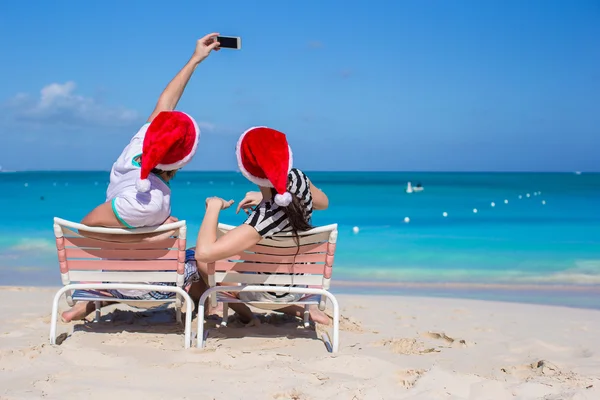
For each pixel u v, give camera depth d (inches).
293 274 154.2
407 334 189.3
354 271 348.2
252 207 159.2
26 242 444.5
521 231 537.3
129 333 165.3
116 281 152.7
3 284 301.0
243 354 144.8
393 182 2212.1
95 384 123.5
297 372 132.6
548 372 145.5
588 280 321.7
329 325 189.6
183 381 126.8
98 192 1226.0
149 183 141.9
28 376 128.5
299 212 143.8
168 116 146.3
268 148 134.7
